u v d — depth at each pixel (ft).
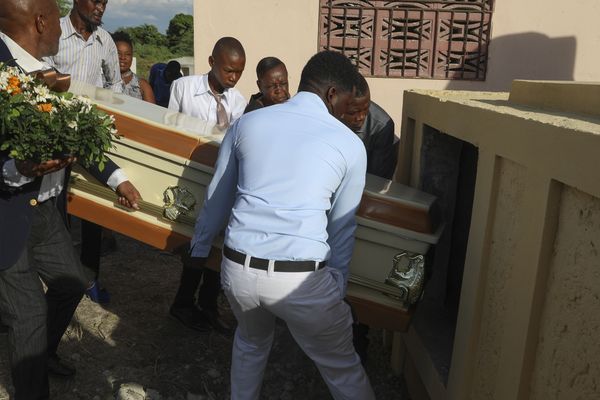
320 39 19.07
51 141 7.68
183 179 9.53
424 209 8.45
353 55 19.21
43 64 8.73
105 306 12.89
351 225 7.91
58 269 9.30
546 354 5.63
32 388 8.75
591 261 4.90
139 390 9.84
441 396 8.33
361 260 8.68
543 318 5.71
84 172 10.09
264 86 11.91
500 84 19.47
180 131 9.53
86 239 12.53
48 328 9.75
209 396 10.08
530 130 5.85
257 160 7.43
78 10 13.61
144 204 9.80
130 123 9.62
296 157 7.29
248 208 7.36
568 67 19.44
